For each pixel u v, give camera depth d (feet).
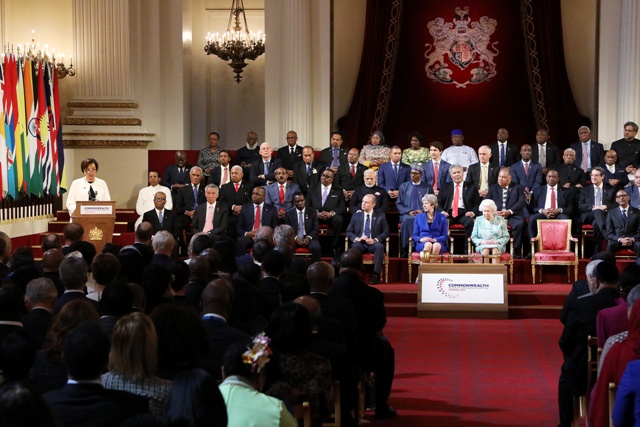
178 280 21.22
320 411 16.02
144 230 31.78
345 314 20.49
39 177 48.49
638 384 13.73
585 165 50.65
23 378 13.41
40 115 48.80
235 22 59.77
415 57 56.59
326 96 55.36
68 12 54.95
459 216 47.34
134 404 12.32
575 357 21.53
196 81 60.39
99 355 12.18
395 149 49.60
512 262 43.68
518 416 24.82
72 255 21.30
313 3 55.26
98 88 54.34
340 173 49.96
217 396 10.23
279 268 23.67
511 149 51.11
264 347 12.56
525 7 55.52
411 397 26.89
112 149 54.44
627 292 21.44
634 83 52.06
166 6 56.24
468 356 32.58
